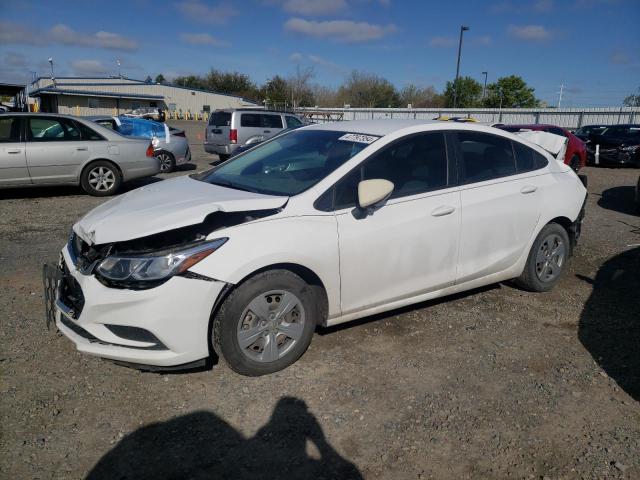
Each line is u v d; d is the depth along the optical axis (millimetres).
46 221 7320
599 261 5941
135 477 2457
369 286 3605
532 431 2861
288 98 51781
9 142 8555
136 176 9688
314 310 3461
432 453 2668
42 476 2438
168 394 3105
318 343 3764
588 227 7723
